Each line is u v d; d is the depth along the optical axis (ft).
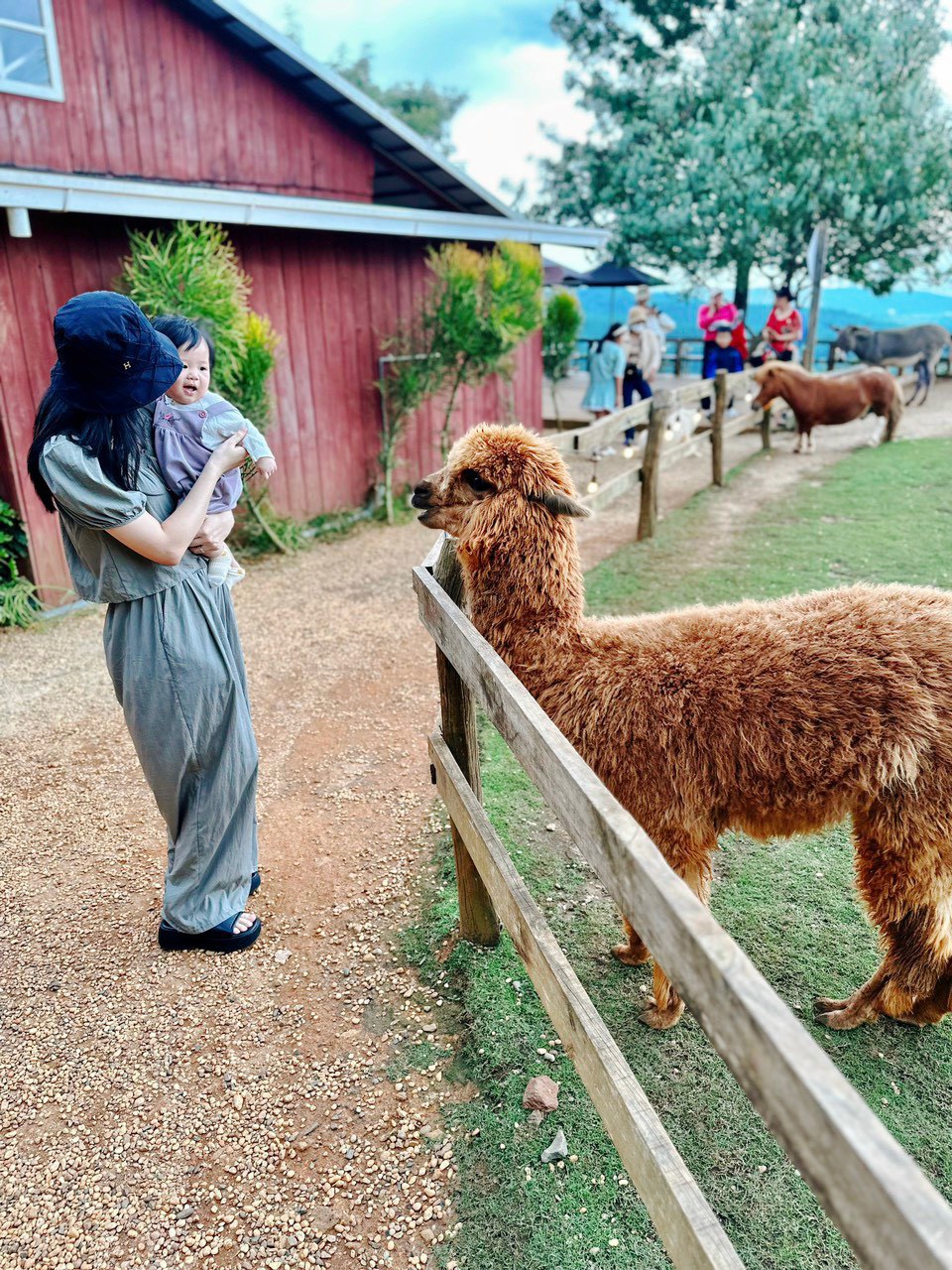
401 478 36.68
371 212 29.91
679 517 28.66
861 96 74.33
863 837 8.18
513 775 14.28
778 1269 6.80
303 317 31.19
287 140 32.48
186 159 29.14
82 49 25.81
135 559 9.12
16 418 22.99
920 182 74.69
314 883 12.16
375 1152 8.12
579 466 39.09
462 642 7.91
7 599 22.86
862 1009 8.79
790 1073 3.06
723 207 79.82
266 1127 8.45
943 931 7.91
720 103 80.59
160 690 9.38
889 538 23.77
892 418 37.58
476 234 35.27
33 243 23.03
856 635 8.07
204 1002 10.08
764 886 11.23
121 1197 7.85
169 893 10.76
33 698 18.89
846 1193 2.86
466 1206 7.52
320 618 23.21
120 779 15.46
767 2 79.00
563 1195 7.51
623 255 88.22
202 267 24.35
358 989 10.16
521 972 10.08
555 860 12.02
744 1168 7.61
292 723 17.16
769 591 20.74
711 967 3.59
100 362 8.02
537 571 8.87
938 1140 7.66
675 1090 8.39
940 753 7.44
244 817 10.63
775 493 30.78
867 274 84.23
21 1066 9.31
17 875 12.70
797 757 7.80
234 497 10.18
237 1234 7.47
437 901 11.53
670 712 8.13
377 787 14.61
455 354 34.01
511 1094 8.52
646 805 8.37
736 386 35.83
